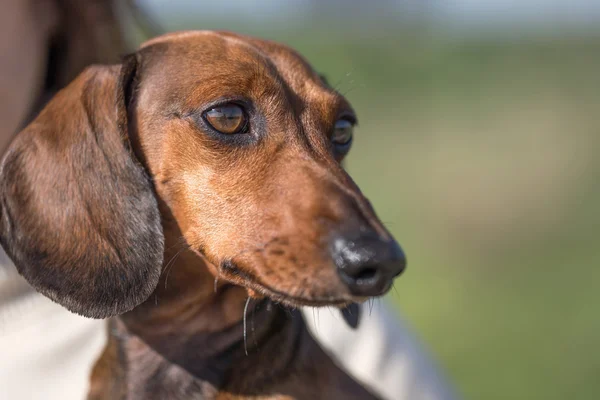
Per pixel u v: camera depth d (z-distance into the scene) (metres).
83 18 3.35
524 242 8.84
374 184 10.78
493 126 13.14
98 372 2.71
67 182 2.43
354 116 2.78
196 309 2.59
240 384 2.58
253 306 2.58
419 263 8.33
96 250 2.40
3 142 3.03
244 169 2.43
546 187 10.32
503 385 6.09
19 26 3.08
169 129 2.46
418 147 12.48
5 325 2.94
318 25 21.12
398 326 3.35
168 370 2.61
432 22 20.97
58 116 2.51
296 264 2.25
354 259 2.15
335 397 2.66
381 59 17.12
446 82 16.05
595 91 14.56
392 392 3.12
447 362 6.36
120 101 2.48
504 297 7.50
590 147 11.48
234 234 2.39
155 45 2.59
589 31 19.67
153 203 2.45
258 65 2.50
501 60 17.28
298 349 2.66
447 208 9.83
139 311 2.61
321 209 2.29
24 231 2.41
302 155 2.47
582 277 7.89
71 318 3.01
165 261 2.54
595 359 6.41
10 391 2.89
